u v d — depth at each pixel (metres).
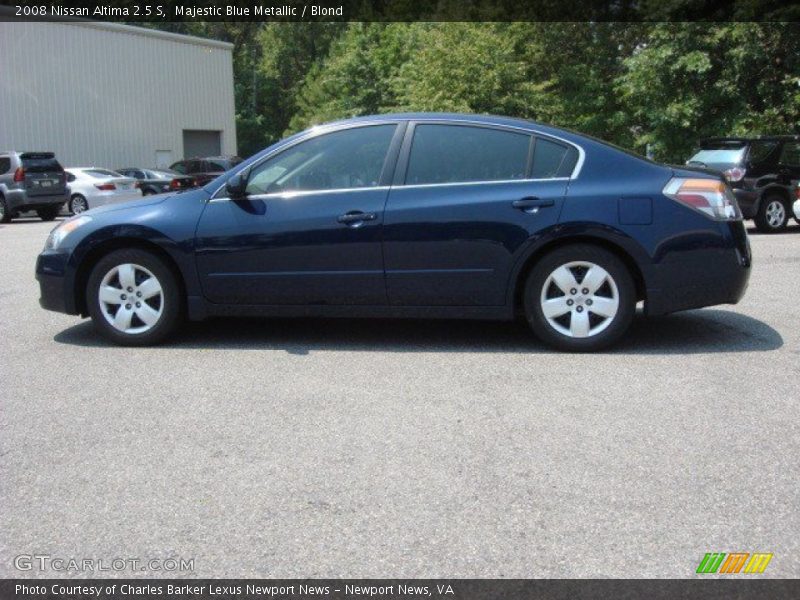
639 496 3.23
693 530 2.96
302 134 5.76
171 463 3.65
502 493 3.28
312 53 55.25
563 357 5.37
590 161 5.41
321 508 3.18
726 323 6.32
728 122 19.47
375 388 4.73
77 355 5.62
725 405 4.31
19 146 28.11
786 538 2.89
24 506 3.24
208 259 5.66
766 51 19.20
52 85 29.00
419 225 5.43
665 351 5.47
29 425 4.17
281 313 5.70
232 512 3.16
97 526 3.07
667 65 19.97
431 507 3.17
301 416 4.25
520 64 22.70
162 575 2.72
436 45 23.30
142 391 4.74
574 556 2.79
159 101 32.66
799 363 5.11
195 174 25.28
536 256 5.45
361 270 5.52
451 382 4.82
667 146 20.59
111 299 5.82
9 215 20.69
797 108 18.81
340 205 5.54
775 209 13.98
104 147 30.81
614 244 5.32
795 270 9.13
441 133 5.58
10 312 7.26
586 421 4.10
